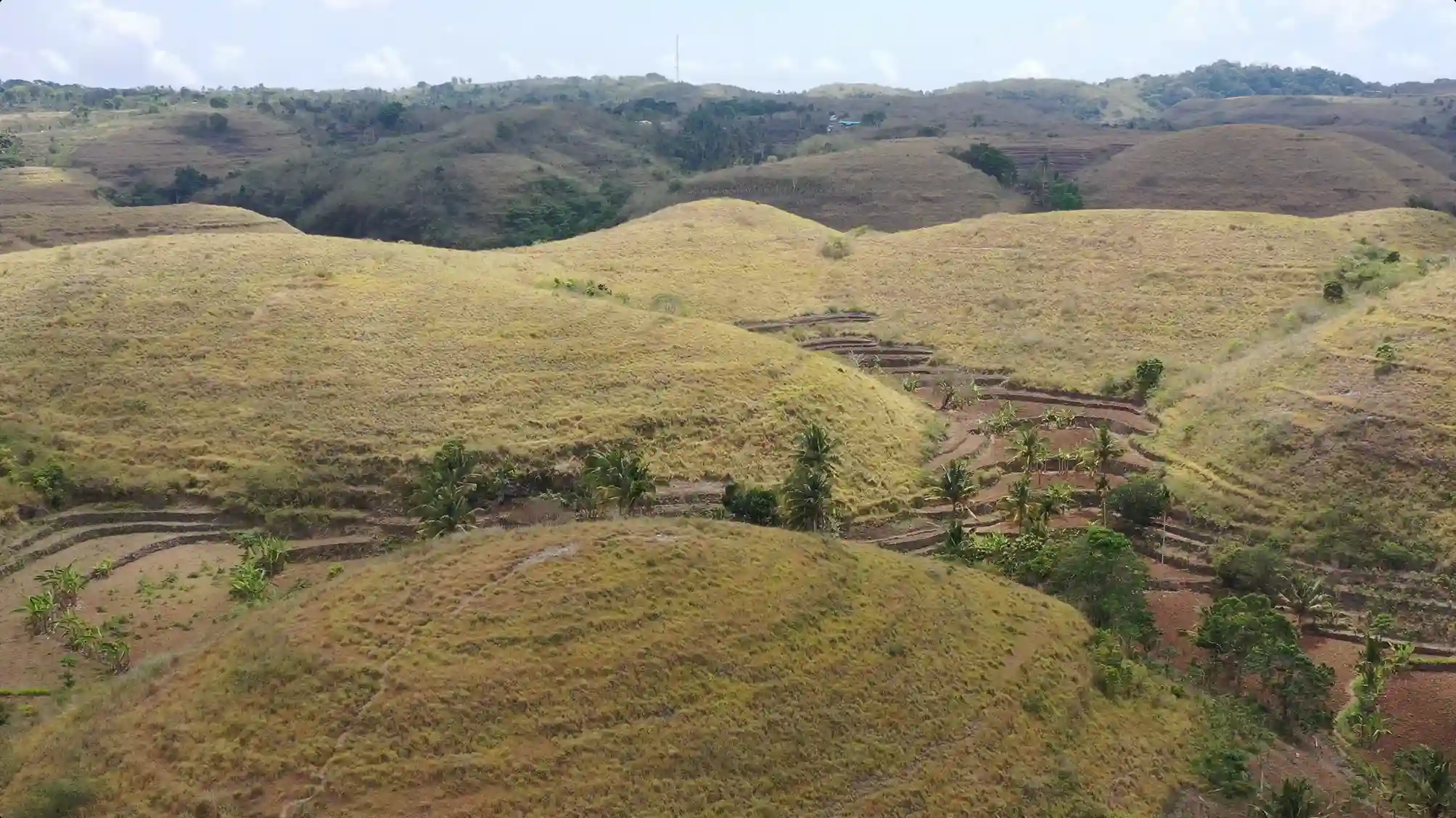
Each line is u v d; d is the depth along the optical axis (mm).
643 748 45438
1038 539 75062
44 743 45594
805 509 75750
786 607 55000
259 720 44656
